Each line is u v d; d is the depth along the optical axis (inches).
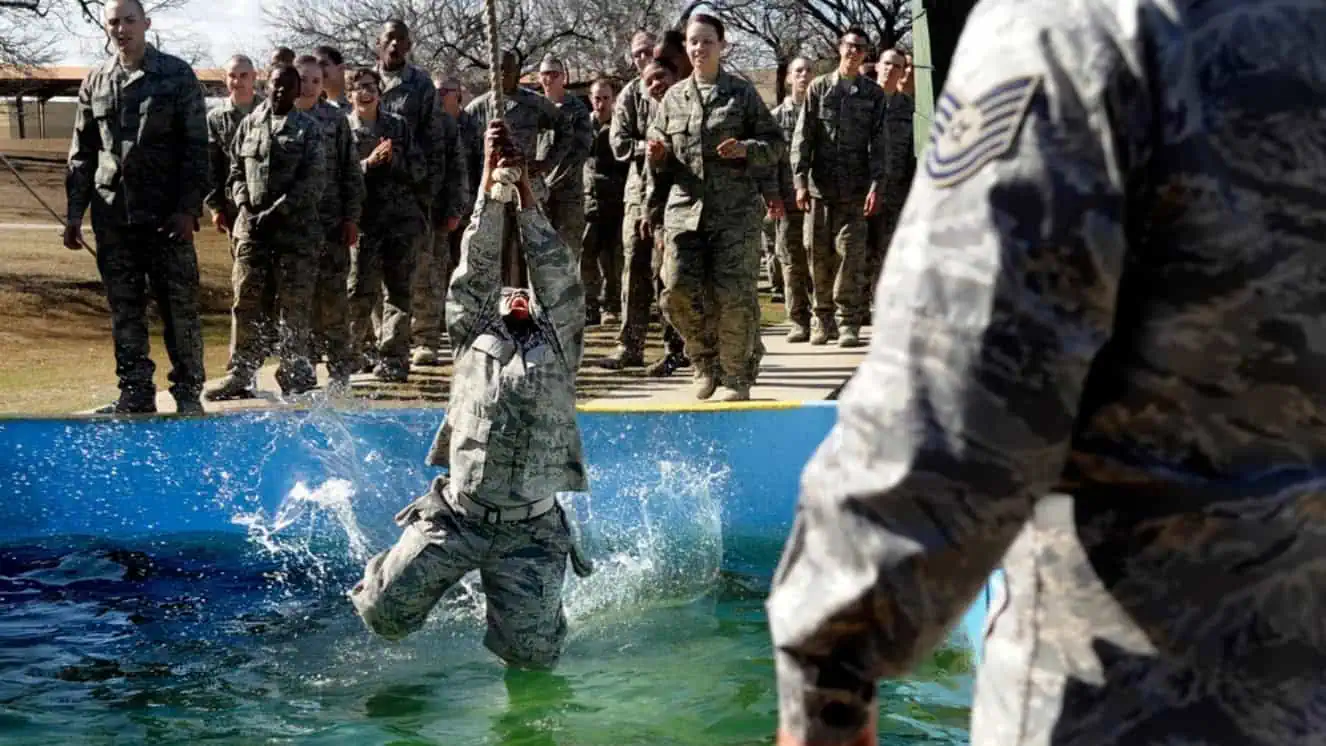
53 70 1872.5
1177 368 52.5
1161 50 51.6
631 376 440.5
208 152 352.2
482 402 193.5
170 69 346.6
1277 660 53.0
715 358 368.8
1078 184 50.4
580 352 199.9
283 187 386.0
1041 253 50.1
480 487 193.5
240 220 391.5
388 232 430.9
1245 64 51.6
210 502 299.7
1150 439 53.6
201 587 257.9
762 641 224.4
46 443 300.5
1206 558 53.2
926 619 51.3
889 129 495.2
